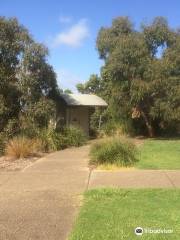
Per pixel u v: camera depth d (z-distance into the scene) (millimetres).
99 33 29828
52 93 21969
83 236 6527
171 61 26328
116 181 10961
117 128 28188
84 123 29031
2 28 20016
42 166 13930
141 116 29344
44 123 20359
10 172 12789
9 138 18266
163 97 26359
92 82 39656
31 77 20297
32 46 20531
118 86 27266
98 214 7656
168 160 14953
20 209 8281
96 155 14000
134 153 14258
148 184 10461
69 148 20125
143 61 26281
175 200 8633
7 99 19641
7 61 20312
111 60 26922
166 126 29844
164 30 27609
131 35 27797
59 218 7641
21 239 6590
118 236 6496
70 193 9617
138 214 7594
